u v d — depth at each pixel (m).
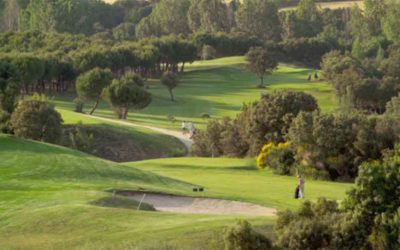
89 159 53.03
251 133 77.69
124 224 31.61
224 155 83.00
